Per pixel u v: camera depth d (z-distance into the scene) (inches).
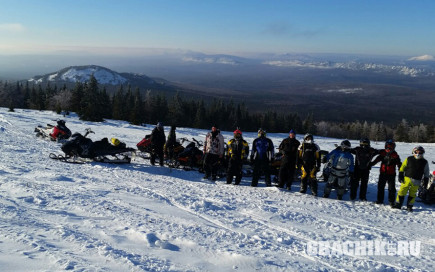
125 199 230.2
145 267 118.2
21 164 344.8
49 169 331.3
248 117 3112.7
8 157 381.4
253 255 146.9
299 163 326.6
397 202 272.1
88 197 224.1
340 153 296.2
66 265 109.6
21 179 269.1
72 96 2407.7
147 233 156.0
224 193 286.7
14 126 781.9
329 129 3892.7
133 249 137.1
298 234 190.1
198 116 2783.0
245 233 182.9
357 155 297.6
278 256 150.4
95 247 132.3
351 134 3735.2
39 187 241.4
